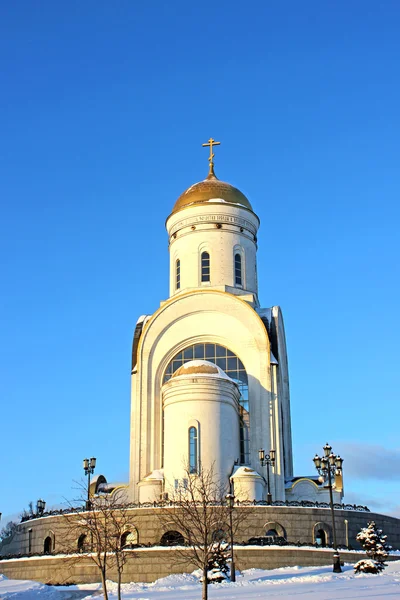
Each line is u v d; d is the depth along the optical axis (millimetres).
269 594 31078
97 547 35844
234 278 65062
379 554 41625
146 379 60312
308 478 57562
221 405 53312
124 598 34500
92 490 59688
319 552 44031
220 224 66062
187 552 41812
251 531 46531
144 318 65562
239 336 60250
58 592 39031
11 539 58594
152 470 57344
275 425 56969
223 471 51750
